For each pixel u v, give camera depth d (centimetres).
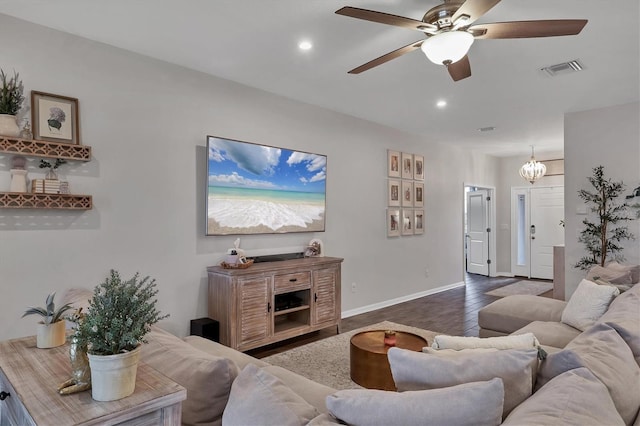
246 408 107
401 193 595
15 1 243
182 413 130
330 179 488
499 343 152
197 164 360
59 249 280
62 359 153
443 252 689
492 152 793
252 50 312
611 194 460
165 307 337
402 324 471
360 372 288
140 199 322
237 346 339
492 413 96
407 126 571
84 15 260
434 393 100
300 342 404
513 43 296
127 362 118
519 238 844
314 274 409
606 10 248
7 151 252
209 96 368
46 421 105
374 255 550
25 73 268
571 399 103
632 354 155
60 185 275
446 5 206
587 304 289
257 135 407
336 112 495
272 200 414
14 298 261
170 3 244
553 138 649
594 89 404
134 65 319
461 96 429
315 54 319
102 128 302
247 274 346
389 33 281
